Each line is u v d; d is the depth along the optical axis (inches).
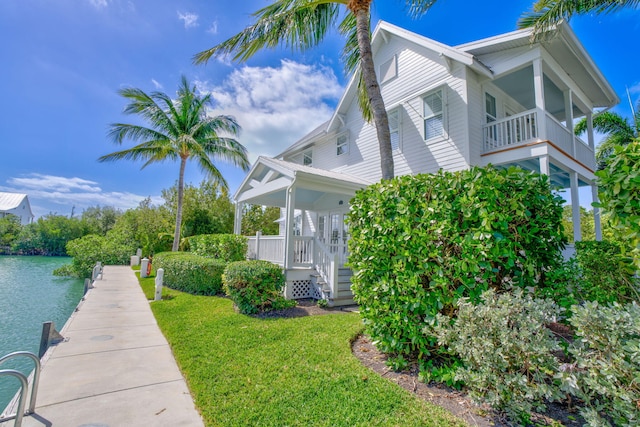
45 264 969.5
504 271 146.2
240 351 173.9
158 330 227.3
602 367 87.8
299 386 132.3
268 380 138.4
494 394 103.0
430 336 138.1
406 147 430.6
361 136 502.9
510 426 104.2
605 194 109.9
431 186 150.2
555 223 152.3
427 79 413.1
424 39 395.5
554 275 145.3
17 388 177.9
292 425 105.9
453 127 373.7
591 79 401.7
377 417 109.3
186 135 615.5
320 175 346.3
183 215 889.5
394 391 127.7
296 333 205.9
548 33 302.5
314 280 344.2
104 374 152.4
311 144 614.9
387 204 161.2
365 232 169.9
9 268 824.3
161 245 799.1
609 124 590.2
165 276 449.7
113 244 780.0
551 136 328.5
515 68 347.3
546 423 105.3
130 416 116.0
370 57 280.8
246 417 111.2
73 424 110.3
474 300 129.0
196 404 123.6
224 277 293.1
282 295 326.6
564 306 131.3
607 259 187.2
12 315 341.1
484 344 105.2
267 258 409.1
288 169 341.1
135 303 322.7
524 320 105.3
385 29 464.4
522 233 141.3
